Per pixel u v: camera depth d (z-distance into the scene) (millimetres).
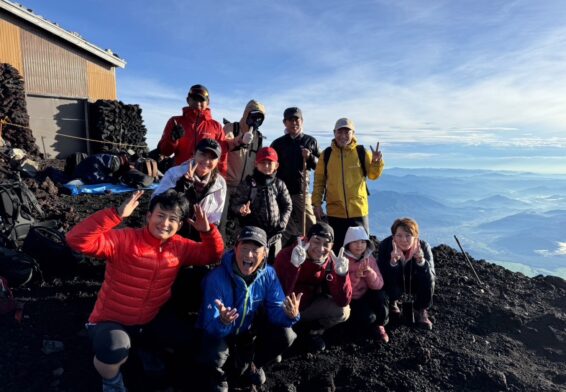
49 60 16125
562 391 3756
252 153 5160
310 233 3838
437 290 5551
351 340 4336
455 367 3967
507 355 4305
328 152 5262
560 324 4828
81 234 2824
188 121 4785
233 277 3283
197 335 3383
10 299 3748
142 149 19359
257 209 4352
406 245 4367
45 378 3158
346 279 3824
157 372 3285
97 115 17484
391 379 3760
